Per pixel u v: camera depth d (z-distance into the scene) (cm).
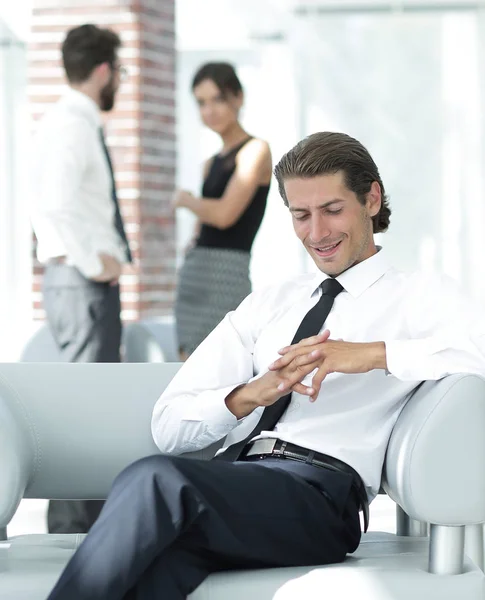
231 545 286
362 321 334
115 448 346
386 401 325
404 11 1003
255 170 610
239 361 342
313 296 346
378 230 350
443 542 297
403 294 336
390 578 290
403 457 300
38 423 344
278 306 349
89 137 582
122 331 598
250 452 331
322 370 309
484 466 296
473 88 1008
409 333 334
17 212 983
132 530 268
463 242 1020
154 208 912
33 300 969
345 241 332
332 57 1002
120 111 892
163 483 273
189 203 613
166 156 922
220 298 618
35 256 970
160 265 920
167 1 915
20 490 310
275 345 342
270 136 1005
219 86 612
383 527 557
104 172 592
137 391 351
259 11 988
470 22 1005
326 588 286
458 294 333
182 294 630
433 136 1016
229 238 616
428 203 1021
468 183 1016
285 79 998
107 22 889
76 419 346
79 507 508
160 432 337
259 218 621
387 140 1017
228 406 325
